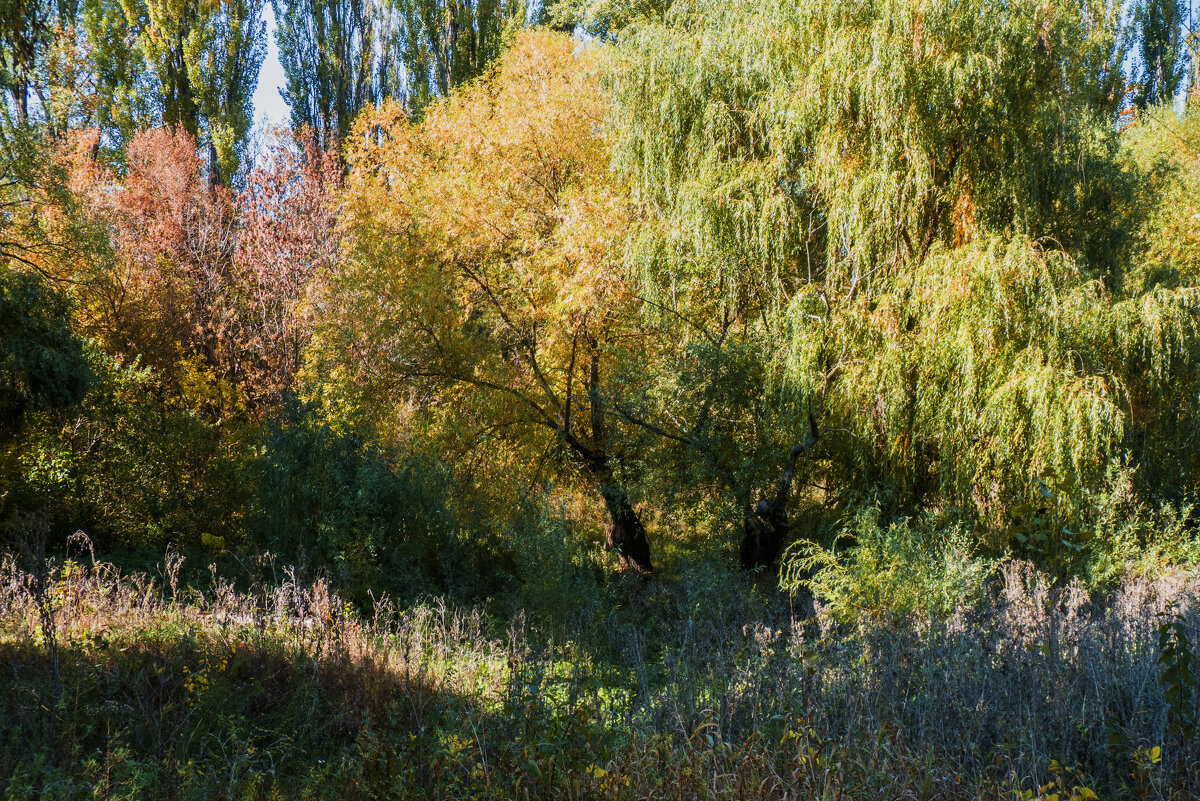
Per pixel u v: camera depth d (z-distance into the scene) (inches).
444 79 1209.4
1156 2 1080.8
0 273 466.6
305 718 231.8
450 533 484.7
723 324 550.0
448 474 526.9
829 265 482.3
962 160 461.7
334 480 461.4
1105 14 538.0
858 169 474.6
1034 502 398.0
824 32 489.1
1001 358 425.1
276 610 338.3
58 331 479.8
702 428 515.5
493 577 484.4
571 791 165.9
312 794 185.3
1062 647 236.5
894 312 450.0
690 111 532.4
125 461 530.0
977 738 199.9
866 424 455.8
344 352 583.5
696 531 552.4
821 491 550.9
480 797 171.5
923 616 286.7
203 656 261.1
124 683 233.6
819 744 179.5
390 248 593.0
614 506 563.8
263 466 471.8
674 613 435.8
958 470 434.6
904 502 474.0
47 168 502.9
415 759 194.2
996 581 338.3
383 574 442.9
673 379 511.2
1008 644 242.4
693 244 504.4
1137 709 207.2
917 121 452.4
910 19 454.9
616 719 216.7
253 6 1250.0
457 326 596.1
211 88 1207.6
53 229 551.8
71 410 504.1
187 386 792.9
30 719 195.3
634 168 549.6
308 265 958.4
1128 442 419.5
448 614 396.5
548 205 608.7
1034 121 462.9
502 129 617.9
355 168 772.0
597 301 527.5
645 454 553.9
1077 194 493.7
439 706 233.0
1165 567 359.9
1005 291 418.6
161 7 1147.9
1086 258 471.5
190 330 892.0
